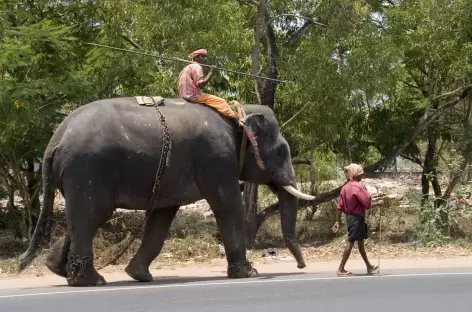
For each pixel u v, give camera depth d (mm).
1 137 14523
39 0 16812
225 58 14641
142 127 9938
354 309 7922
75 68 16250
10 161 15508
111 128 9789
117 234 15383
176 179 10078
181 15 14047
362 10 15094
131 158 9805
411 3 17125
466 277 10648
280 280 10289
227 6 14523
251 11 16156
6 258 14516
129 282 10445
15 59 13680
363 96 16094
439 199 17641
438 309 7961
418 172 26094
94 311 7785
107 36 15992
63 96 15352
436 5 16234
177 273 11883
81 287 9734
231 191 10414
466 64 16391
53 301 8508
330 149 19141
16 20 16188
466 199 17781
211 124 10367
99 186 9656
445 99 18234
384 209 18031
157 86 14906
